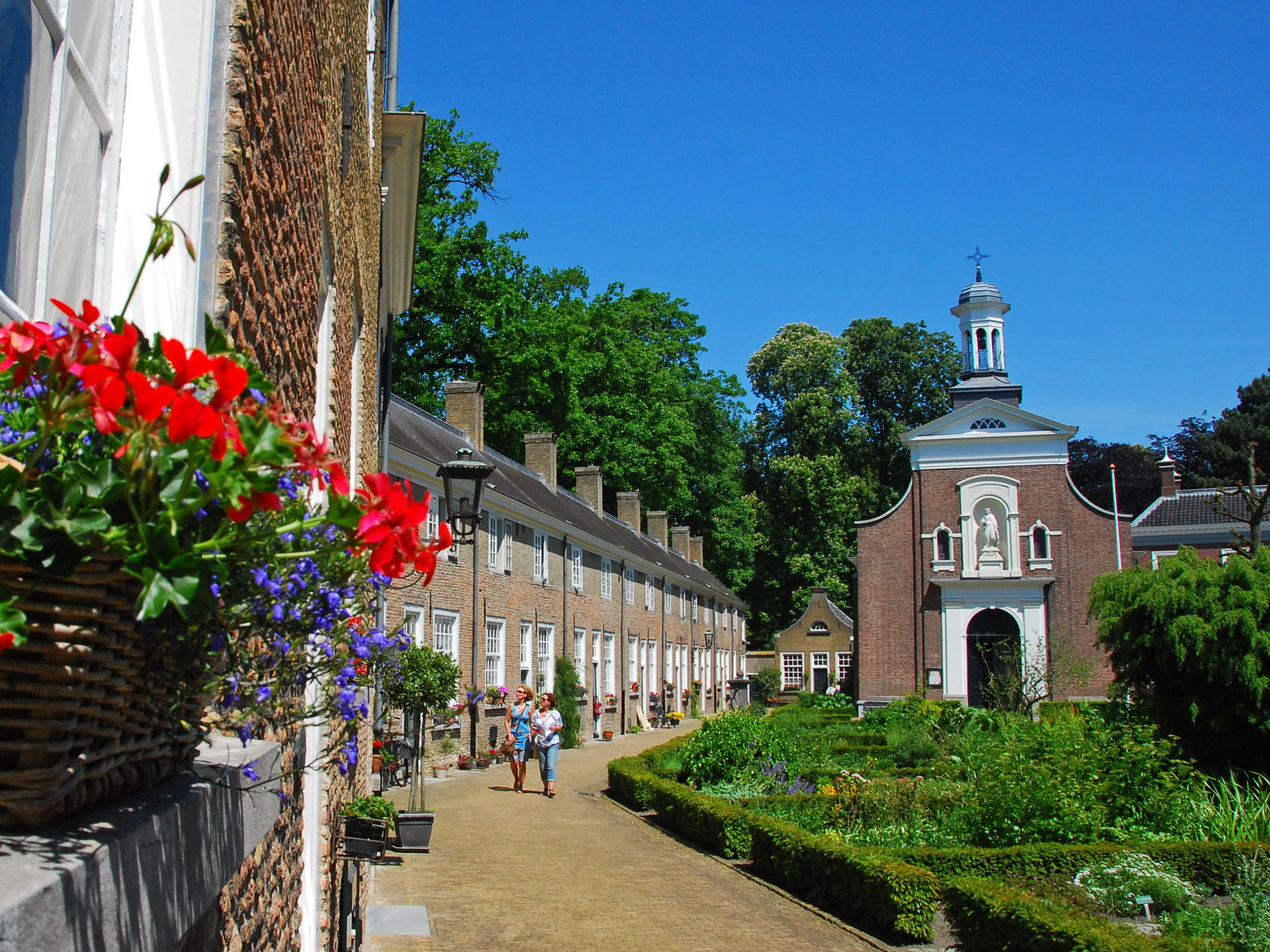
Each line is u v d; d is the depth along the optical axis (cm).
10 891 100
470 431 2855
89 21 208
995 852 1062
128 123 223
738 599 5556
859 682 3606
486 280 3331
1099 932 711
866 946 916
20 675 118
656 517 4688
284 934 351
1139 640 1448
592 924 965
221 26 247
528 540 2770
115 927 121
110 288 215
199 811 157
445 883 1116
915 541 3641
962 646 3522
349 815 778
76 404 116
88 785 135
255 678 167
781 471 5512
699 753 1770
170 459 118
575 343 3756
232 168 243
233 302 247
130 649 131
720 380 5075
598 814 1683
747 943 916
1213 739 1410
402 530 145
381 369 1364
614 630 3569
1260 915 841
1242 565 1413
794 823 1291
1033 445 3575
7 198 173
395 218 1284
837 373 5644
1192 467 5334
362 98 715
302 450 134
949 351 5797
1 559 115
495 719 2472
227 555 137
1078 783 1209
